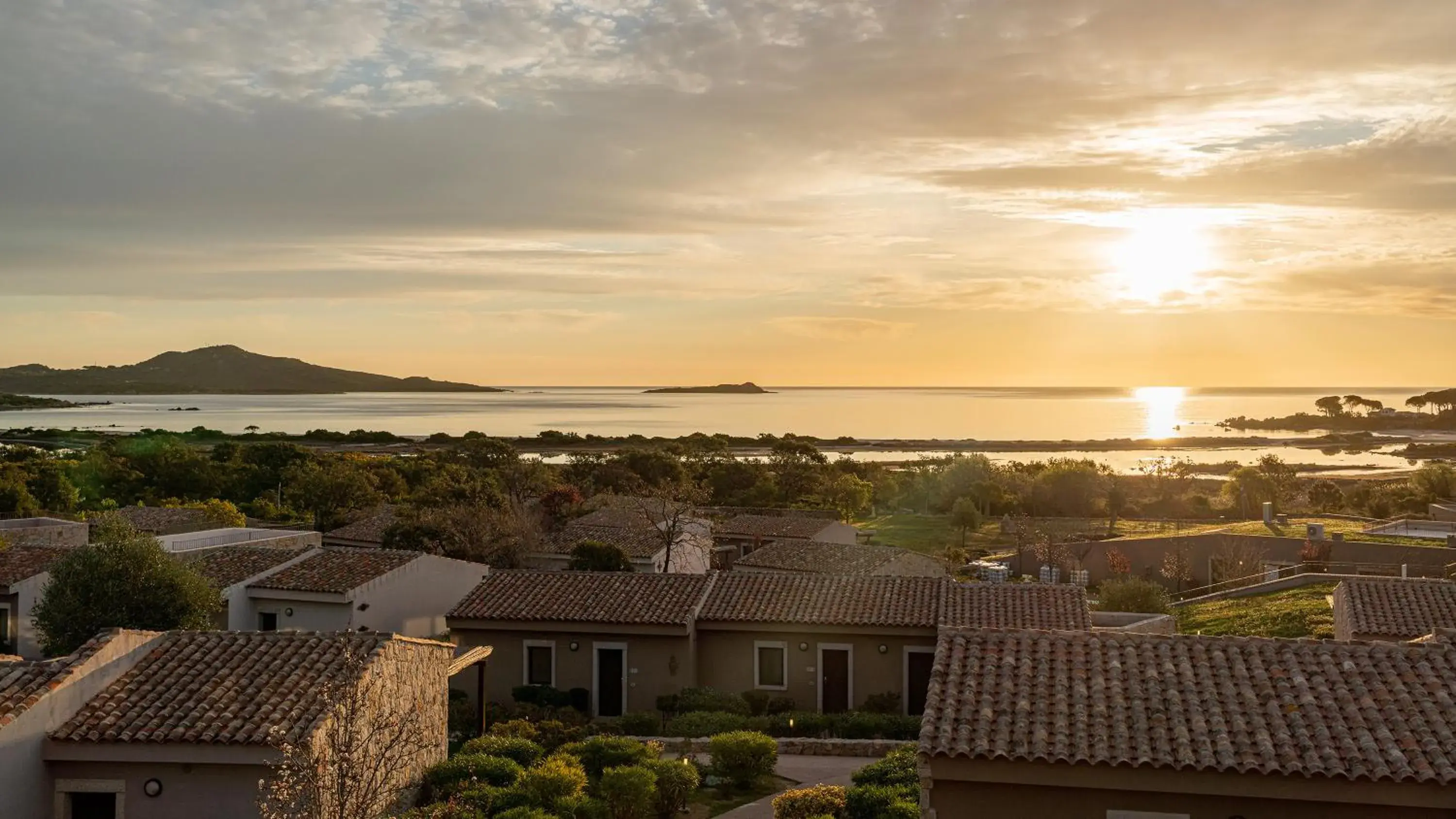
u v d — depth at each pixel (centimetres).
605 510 6950
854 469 12800
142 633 1966
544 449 18525
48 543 4550
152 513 6419
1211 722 1486
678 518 6250
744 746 2458
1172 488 11906
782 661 3519
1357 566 5506
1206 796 1415
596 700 3544
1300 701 1516
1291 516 9275
